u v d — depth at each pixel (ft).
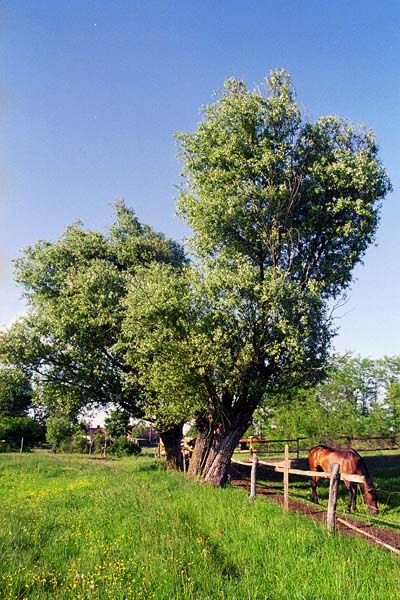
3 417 195.42
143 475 72.59
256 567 27.22
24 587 23.62
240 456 119.75
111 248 96.48
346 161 63.26
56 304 83.51
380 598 23.08
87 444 172.96
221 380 61.21
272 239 62.80
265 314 57.11
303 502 56.29
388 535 39.22
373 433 116.16
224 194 64.03
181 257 106.83
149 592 22.62
